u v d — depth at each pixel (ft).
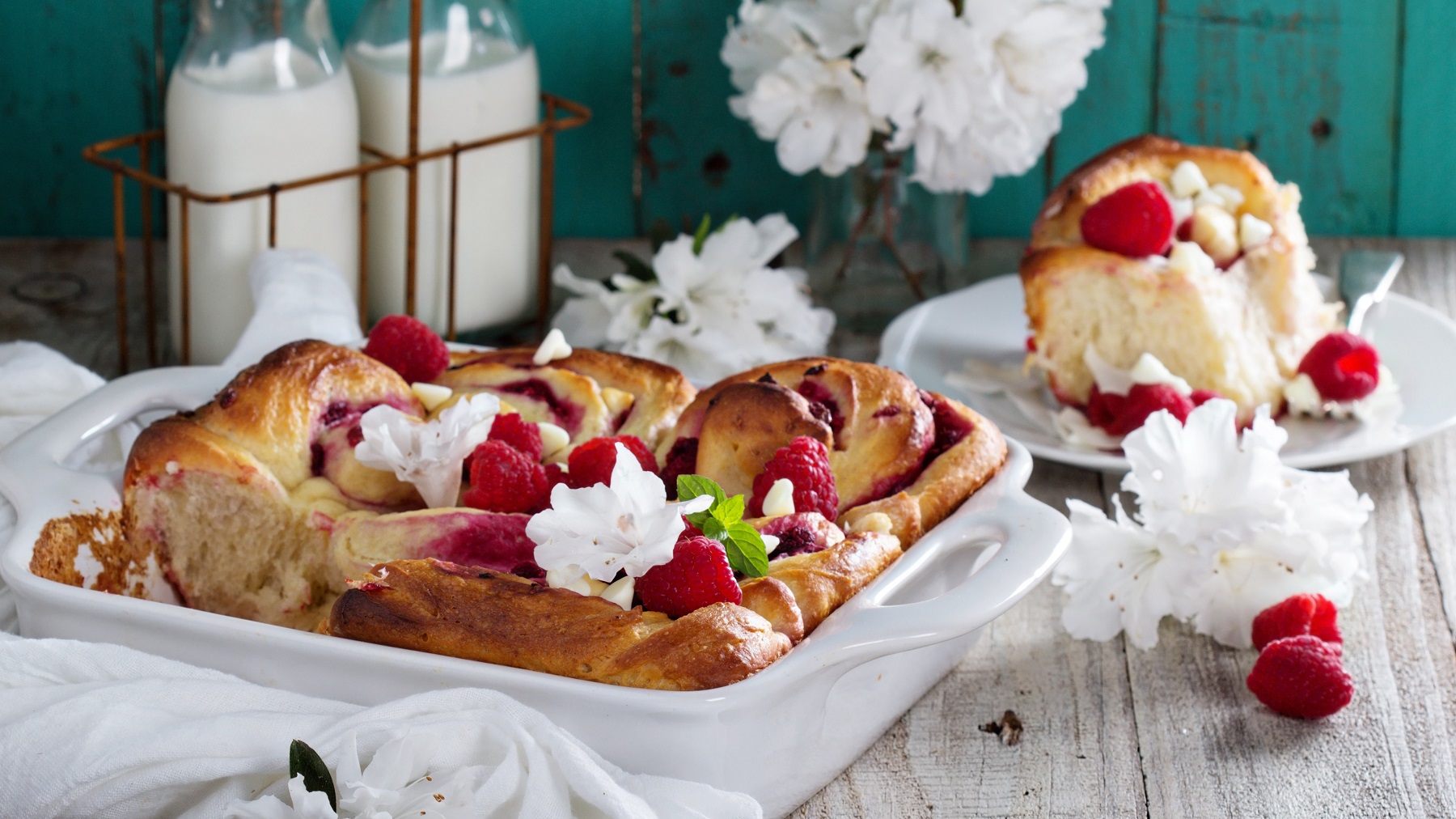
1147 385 4.05
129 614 3.42
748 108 4.30
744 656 3.34
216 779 3.35
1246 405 4.10
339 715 3.36
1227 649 3.73
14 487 3.60
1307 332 4.17
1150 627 3.71
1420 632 3.74
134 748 3.33
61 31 4.62
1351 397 4.08
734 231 4.29
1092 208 4.15
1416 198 4.74
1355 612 3.78
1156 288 4.09
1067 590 3.73
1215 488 3.73
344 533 3.61
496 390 3.80
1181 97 4.70
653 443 3.76
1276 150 4.73
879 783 3.54
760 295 4.28
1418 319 4.28
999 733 3.60
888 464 3.64
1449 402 4.10
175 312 4.30
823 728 3.45
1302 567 3.71
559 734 3.32
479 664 3.36
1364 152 4.72
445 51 4.28
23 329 4.42
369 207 4.35
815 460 3.57
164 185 4.16
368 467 3.66
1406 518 3.94
